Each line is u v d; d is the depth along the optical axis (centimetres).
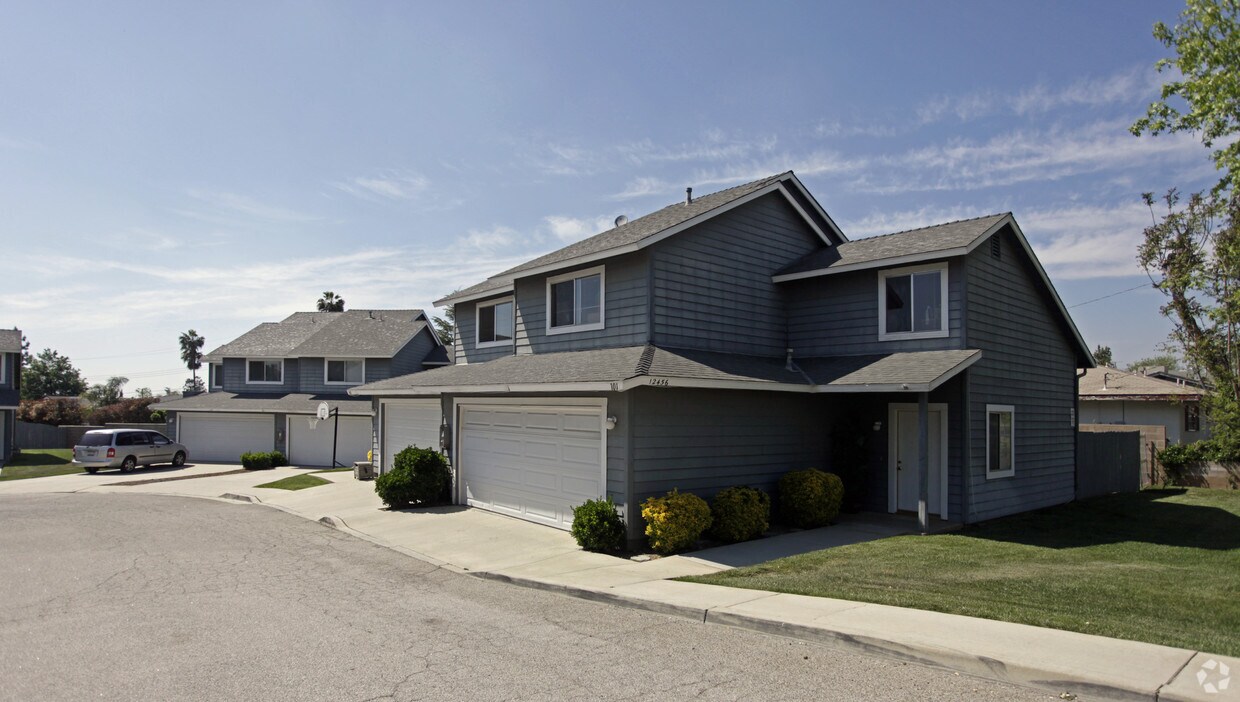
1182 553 1140
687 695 535
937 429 1446
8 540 1314
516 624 748
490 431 1573
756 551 1122
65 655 648
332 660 630
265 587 934
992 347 1481
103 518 1612
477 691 551
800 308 1658
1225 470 2180
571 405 1320
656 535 1115
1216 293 2256
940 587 842
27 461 3416
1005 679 548
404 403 2078
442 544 1228
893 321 1487
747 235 1598
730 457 1345
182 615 790
